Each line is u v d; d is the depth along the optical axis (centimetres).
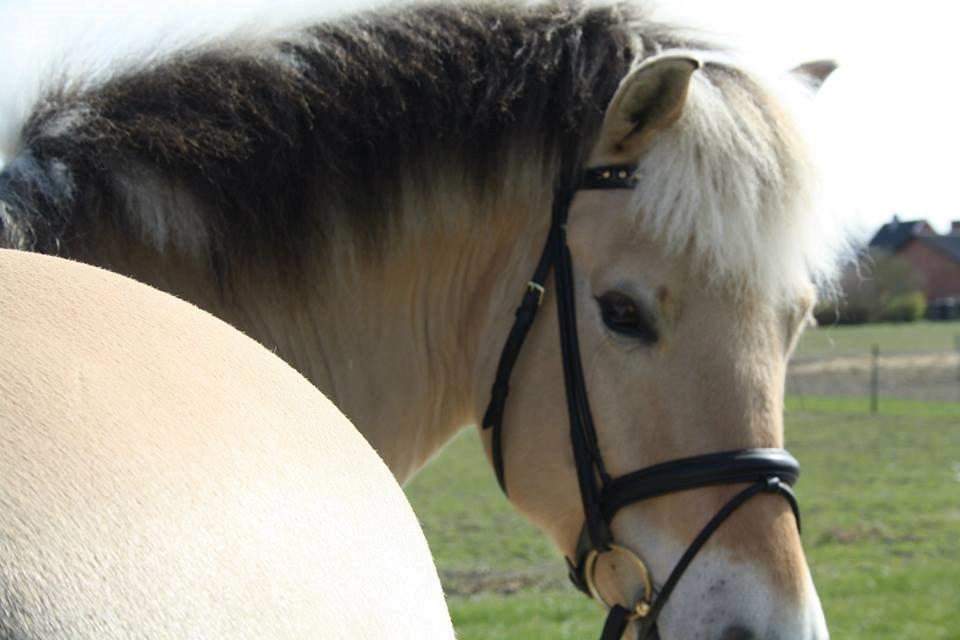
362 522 102
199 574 86
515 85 233
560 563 896
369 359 237
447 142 231
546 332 232
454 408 258
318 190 221
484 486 1288
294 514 96
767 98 225
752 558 205
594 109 230
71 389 95
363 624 93
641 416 215
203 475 92
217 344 115
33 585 78
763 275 212
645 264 215
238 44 229
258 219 215
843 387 2583
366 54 229
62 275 118
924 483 1259
